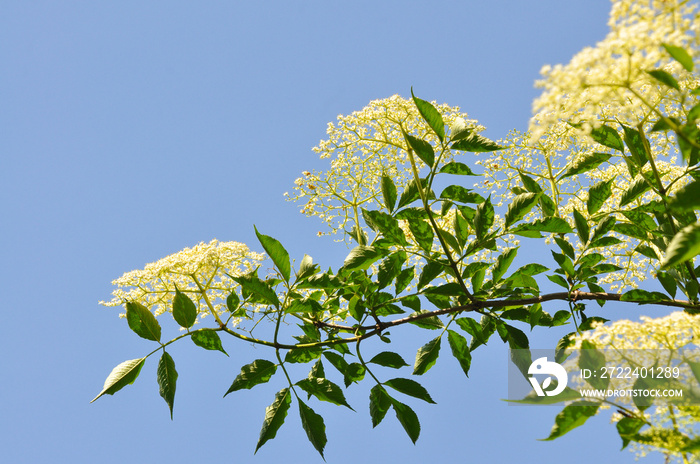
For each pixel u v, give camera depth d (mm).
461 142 2787
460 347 2875
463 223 2852
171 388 2785
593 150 2920
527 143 2949
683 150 2553
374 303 2844
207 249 2898
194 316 2809
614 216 2832
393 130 2916
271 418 2795
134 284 2906
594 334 2623
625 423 2574
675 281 2783
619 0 2564
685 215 2756
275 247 2811
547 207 2869
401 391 2826
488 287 2861
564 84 2574
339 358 2869
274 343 2828
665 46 2529
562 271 2861
